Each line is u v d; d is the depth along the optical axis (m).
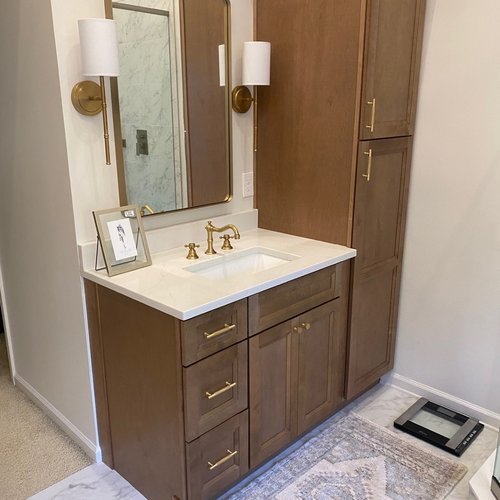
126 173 1.94
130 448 1.94
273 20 2.17
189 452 1.66
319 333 2.11
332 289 2.11
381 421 2.40
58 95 1.71
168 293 1.65
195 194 2.21
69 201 1.82
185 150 2.13
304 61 2.11
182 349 1.55
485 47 2.04
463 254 2.29
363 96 1.96
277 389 1.96
